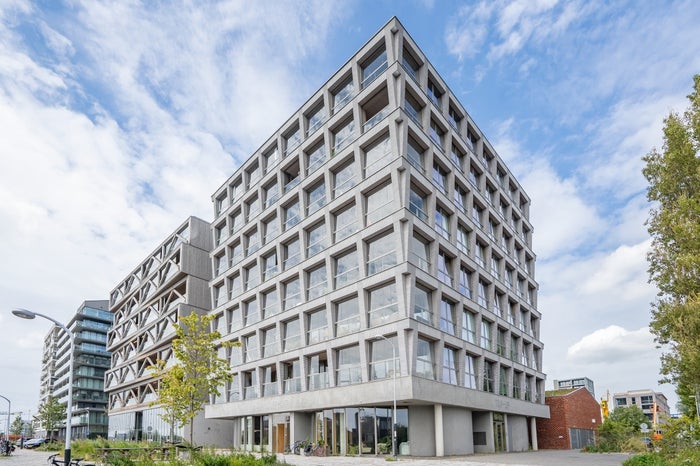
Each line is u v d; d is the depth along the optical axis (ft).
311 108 133.18
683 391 70.13
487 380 128.67
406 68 114.11
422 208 112.57
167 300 197.36
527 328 165.68
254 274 150.82
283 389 128.36
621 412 299.99
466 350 118.11
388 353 102.12
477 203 139.54
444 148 124.88
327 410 115.44
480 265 133.39
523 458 96.27
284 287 135.64
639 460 60.18
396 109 105.60
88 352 349.41
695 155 65.72
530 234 184.44
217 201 179.01
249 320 149.59
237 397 147.64
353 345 110.01
